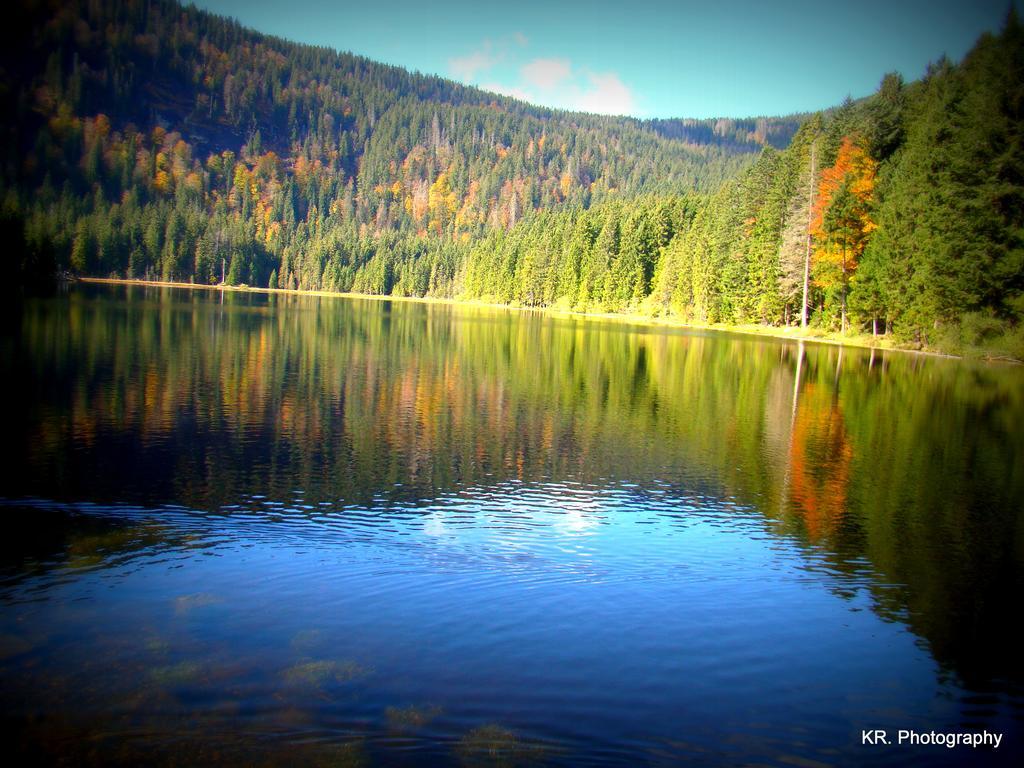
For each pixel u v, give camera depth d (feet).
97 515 46.24
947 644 32.63
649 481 58.44
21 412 74.54
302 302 358.84
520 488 55.88
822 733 25.50
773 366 132.67
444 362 129.49
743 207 258.57
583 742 24.13
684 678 28.68
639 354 152.66
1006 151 136.36
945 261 142.61
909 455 68.03
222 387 93.76
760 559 42.32
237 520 46.24
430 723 24.76
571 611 34.42
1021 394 103.14
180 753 22.75
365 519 47.42
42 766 21.95
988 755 24.53
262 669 27.99
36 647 29.32
